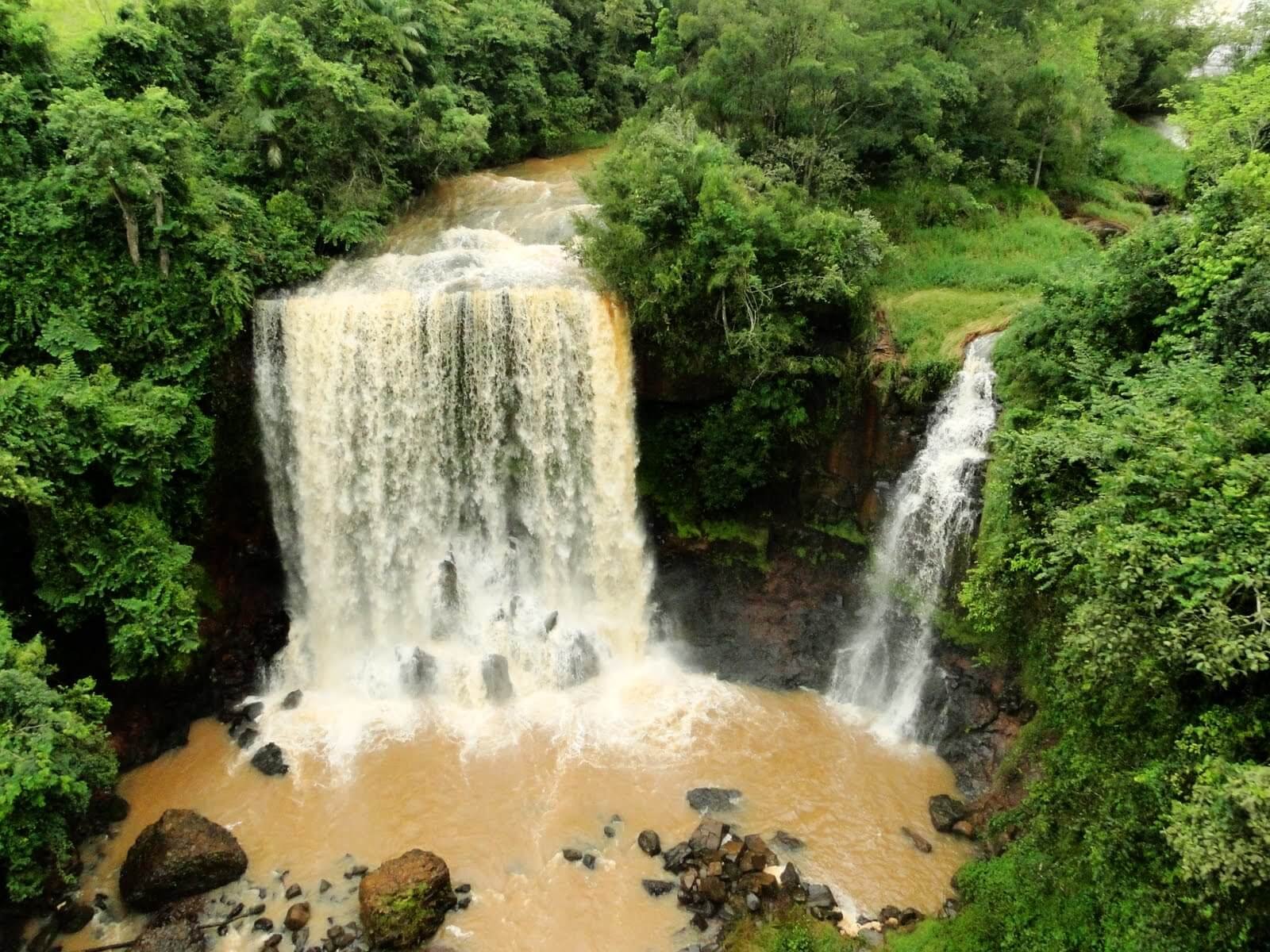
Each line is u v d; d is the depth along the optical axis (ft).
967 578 65.21
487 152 125.80
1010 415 62.75
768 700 74.54
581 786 64.08
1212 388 40.47
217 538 76.69
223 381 74.69
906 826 59.82
